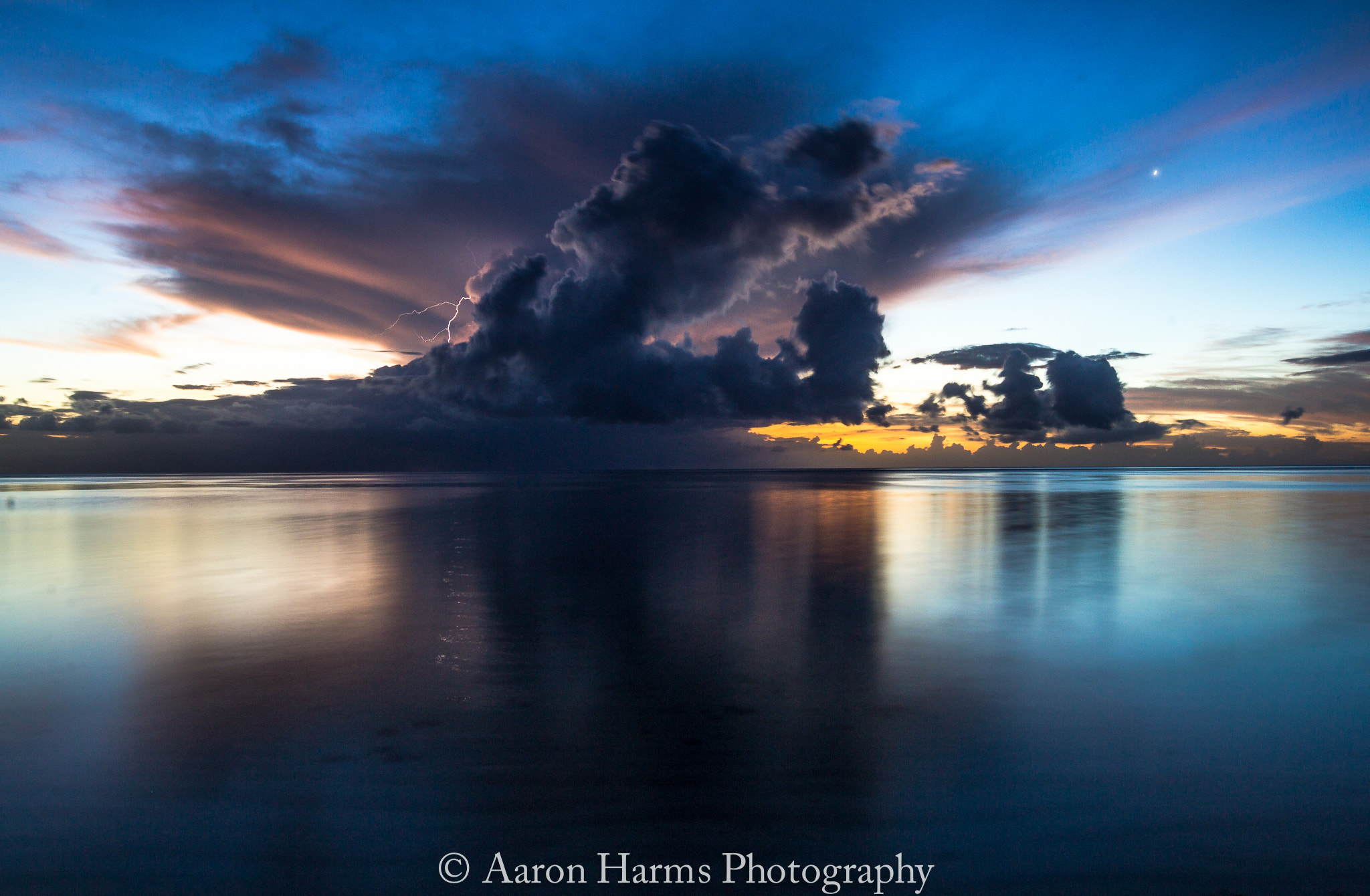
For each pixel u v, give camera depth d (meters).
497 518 26.12
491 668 6.96
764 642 7.98
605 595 10.81
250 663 7.14
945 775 4.56
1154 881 3.48
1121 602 10.29
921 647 7.77
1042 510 30.39
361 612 9.58
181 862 3.67
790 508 31.81
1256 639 8.13
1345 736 5.20
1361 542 18.38
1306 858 3.64
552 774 4.59
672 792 4.34
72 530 22.06
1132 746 5.01
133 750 4.99
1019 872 3.55
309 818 4.07
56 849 3.79
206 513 29.86
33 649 7.74
